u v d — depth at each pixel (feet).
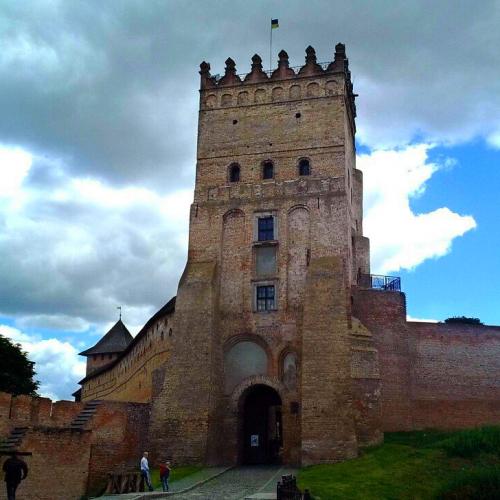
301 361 140.87
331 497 95.66
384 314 154.71
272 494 96.58
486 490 98.78
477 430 129.90
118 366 232.73
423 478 108.99
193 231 157.38
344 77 163.12
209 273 149.07
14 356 204.95
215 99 168.86
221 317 149.38
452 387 157.58
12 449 106.93
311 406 130.62
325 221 150.41
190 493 102.01
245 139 163.22
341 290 138.92
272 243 151.64
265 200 156.04
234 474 124.26
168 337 162.40
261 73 168.14
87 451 121.08
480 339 163.02
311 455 127.65
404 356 153.58
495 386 160.25
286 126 161.68
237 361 146.61
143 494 98.73
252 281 150.61
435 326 161.38
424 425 153.58
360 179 183.21
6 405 113.39
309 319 137.28
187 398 136.87
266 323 146.72
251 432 146.92
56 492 114.32
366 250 172.14
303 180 155.43
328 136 157.99
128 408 132.05
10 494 76.69
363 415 132.77
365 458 122.11
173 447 134.00
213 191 160.15
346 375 131.34
